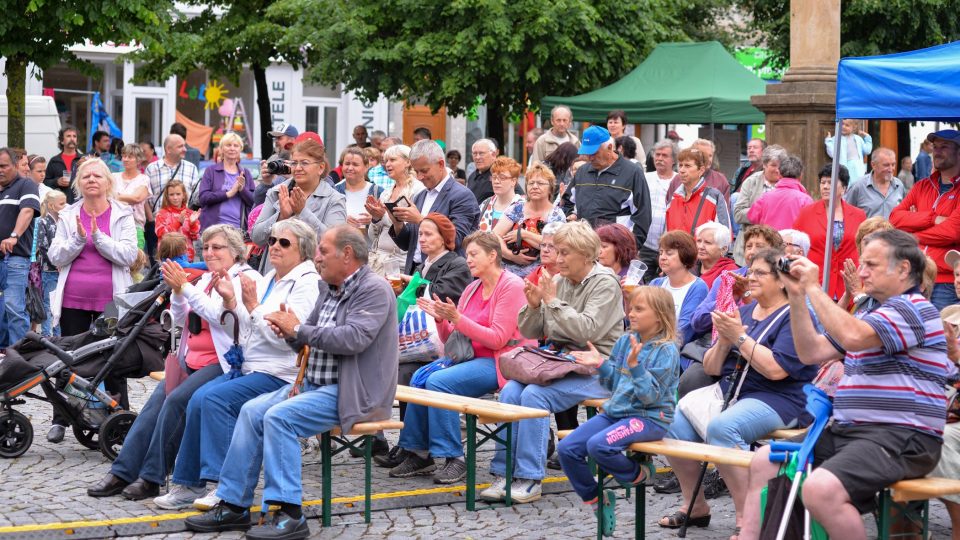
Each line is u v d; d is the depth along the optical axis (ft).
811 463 20.84
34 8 55.21
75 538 24.41
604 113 62.54
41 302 44.93
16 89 59.41
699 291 29.63
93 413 31.63
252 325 26.25
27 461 30.83
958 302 33.65
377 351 25.26
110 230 35.78
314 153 33.50
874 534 25.14
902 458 20.27
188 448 26.43
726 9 95.45
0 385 31.01
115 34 59.52
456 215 35.99
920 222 34.32
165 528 25.21
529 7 65.92
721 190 43.78
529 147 63.10
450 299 29.50
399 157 37.42
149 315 31.27
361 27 66.74
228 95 103.30
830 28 49.29
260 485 28.94
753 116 60.13
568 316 27.45
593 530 25.70
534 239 35.88
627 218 39.81
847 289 28.12
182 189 50.26
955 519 23.13
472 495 27.20
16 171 45.14
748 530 21.77
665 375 23.50
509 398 27.91
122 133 99.76
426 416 29.89
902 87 31.22
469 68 65.98
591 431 24.07
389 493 28.25
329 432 25.77
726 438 24.18
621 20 68.85
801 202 39.70
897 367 20.53
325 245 25.03
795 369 24.48
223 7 78.18
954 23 85.81
